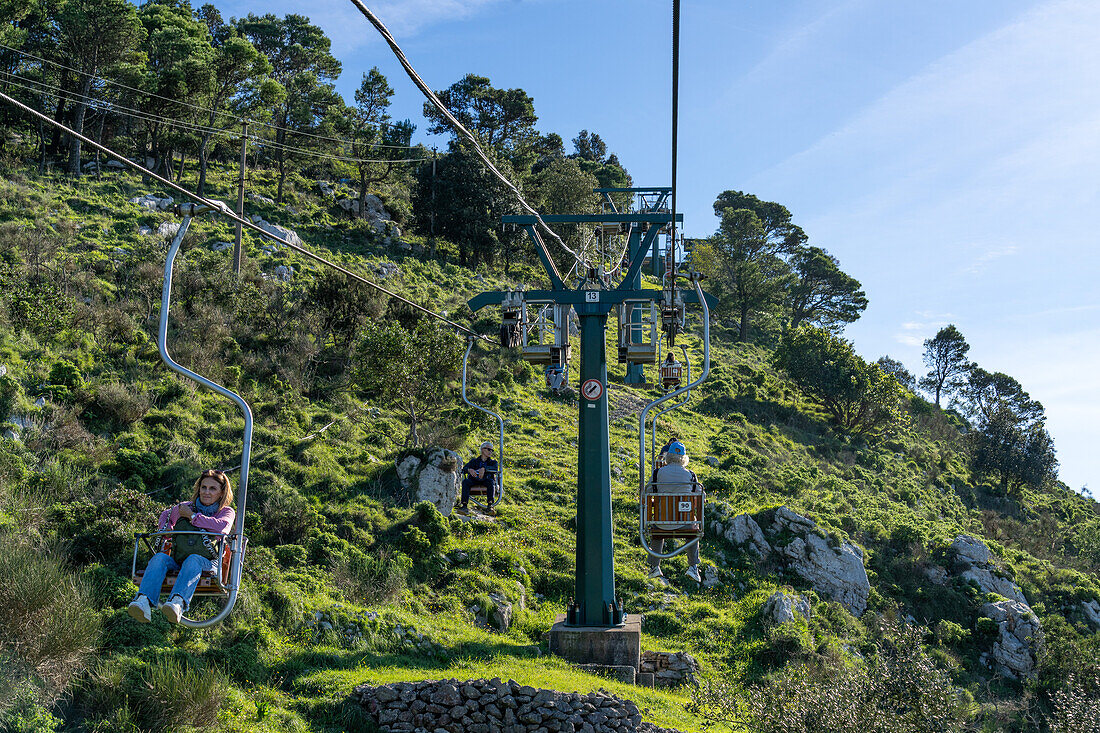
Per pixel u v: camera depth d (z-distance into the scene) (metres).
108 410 22.30
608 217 18.80
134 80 52.50
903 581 29.17
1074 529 48.91
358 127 67.31
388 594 19.14
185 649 13.93
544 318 17.98
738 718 14.91
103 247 34.94
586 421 18.17
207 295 31.77
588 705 13.83
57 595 12.60
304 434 25.67
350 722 13.35
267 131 65.56
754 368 59.22
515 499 27.27
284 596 16.47
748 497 32.28
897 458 51.38
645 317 17.83
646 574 24.19
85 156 54.25
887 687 14.70
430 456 24.47
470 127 79.94
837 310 92.81
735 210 77.94
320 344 32.44
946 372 91.44
